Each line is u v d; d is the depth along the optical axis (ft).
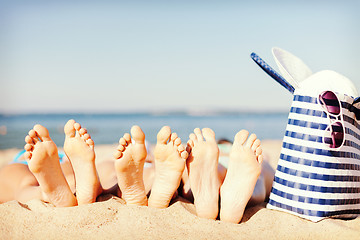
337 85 3.83
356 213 3.92
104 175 4.52
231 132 29.30
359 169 3.96
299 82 4.00
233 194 3.65
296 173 3.74
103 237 3.25
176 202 3.86
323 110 3.69
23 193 3.99
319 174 3.67
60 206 3.67
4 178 4.33
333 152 3.68
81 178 3.72
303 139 3.73
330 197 3.67
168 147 3.63
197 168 3.71
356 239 3.37
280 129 34.14
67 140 3.65
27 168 4.53
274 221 3.67
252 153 3.65
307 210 3.68
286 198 3.79
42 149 3.49
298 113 3.78
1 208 3.51
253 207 4.04
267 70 4.03
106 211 3.55
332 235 3.44
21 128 37.06
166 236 3.28
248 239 3.34
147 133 27.14
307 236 3.43
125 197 3.74
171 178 3.69
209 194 3.70
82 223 3.41
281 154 3.90
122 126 43.57
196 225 3.50
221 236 3.34
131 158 3.55
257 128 36.17
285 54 4.41
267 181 4.59
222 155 5.26
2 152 12.41
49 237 3.25
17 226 3.33
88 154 3.65
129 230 3.35
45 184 3.58
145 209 3.64
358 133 4.06
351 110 3.85
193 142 3.81
